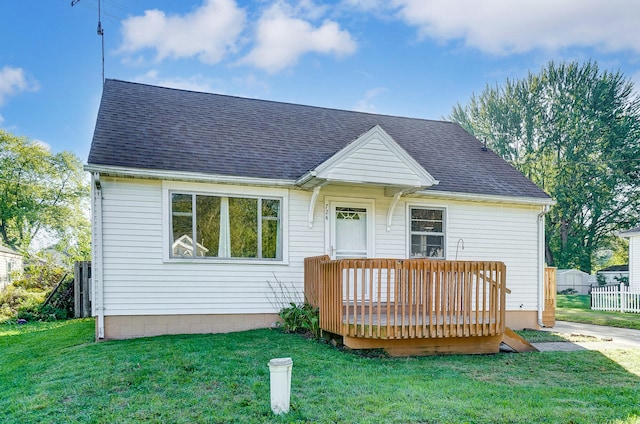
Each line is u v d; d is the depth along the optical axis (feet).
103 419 14.26
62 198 133.18
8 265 98.94
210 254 30.55
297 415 14.56
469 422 14.32
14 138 127.75
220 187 30.83
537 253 39.22
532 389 18.33
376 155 30.50
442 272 24.68
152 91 39.73
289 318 29.48
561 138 120.06
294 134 38.50
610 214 115.14
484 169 41.50
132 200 28.96
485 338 26.07
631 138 110.01
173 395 16.40
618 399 17.06
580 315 52.37
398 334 23.76
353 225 34.17
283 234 32.12
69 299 45.91
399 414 14.83
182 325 29.76
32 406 15.49
